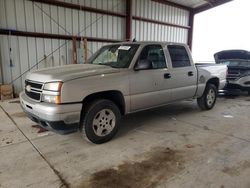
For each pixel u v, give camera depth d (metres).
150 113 5.41
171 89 4.41
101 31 10.02
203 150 3.29
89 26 9.54
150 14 11.98
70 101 2.98
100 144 3.49
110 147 3.39
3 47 7.45
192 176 2.58
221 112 5.59
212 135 3.93
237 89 7.90
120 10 10.56
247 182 2.46
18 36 7.69
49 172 2.66
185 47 4.82
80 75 3.13
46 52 8.47
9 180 2.49
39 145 3.46
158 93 4.14
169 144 3.52
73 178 2.54
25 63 8.01
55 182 2.46
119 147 3.39
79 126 3.38
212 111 5.68
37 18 8.02
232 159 3.01
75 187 2.37
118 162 2.92
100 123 3.44
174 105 6.32
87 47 9.59
